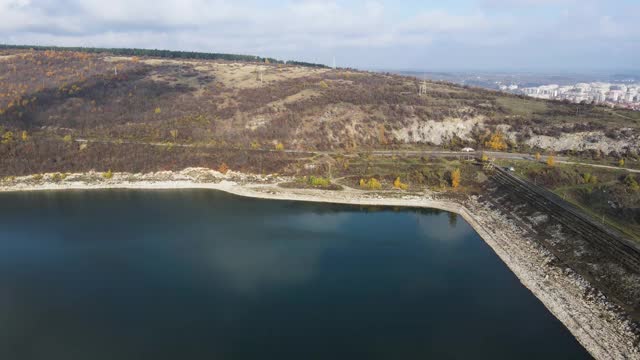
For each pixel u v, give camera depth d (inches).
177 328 2082.9
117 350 1910.7
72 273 2608.3
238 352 1907.0
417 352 1915.6
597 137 4483.3
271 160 4611.2
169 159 4606.3
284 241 3120.1
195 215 3619.6
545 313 2217.0
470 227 3395.7
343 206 3841.0
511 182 3777.1
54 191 4188.0
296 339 2004.2
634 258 2288.4
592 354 1893.5
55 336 2009.1
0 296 2349.9
